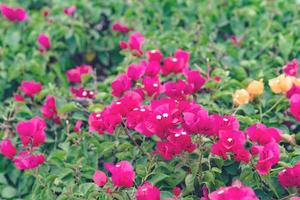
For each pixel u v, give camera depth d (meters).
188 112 3.22
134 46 4.44
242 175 3.19
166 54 4.84
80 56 5.57
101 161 3.73
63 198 3.34
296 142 3.73
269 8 5.62
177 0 5.79
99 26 5.81
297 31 4.96
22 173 4.13
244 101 3.68
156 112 3.18
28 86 4.36
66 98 4.29
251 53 4.85
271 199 3.22
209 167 3.22
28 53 5.27
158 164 3.37
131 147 3.54
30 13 6.10
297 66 4.09
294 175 3.06
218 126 3.16
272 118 3.79
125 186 3.12
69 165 3.57
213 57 4.60
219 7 5.71
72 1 5.95
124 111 3.34
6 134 4.18
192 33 5.20
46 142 4.06
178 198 3.18
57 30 5.35
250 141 3.43
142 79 4.04
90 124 3.50
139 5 5.89
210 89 4.06
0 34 5.39
